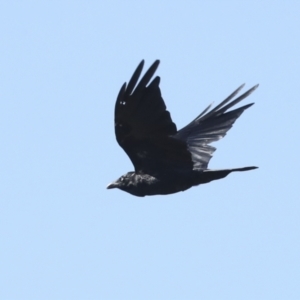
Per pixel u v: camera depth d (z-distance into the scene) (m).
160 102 14.31
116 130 14.98
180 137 17.58
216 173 15.89
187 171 15.90
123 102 14.38
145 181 16.02
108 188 16.22
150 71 14.12
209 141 17.45
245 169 15.94
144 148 15.46
